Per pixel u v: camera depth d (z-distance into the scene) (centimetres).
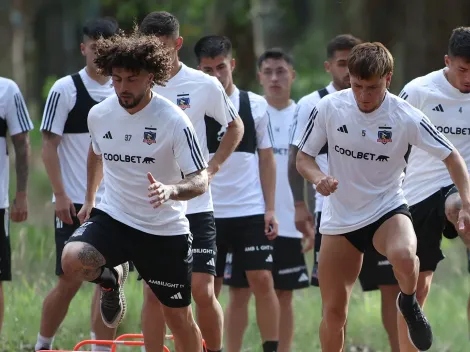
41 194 4347
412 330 1630
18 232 2808
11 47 5225
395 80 4603
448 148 1611
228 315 2158
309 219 2162
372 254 2073
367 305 2584
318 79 5100
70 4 7319
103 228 1562
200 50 2055
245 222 2042
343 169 1642
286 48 6588
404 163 1648
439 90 1833
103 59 1484
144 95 1516
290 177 2148
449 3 4341
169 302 1611
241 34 4291
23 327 2286
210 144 1966
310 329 2441
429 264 1859
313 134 1655
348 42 2086
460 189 1611
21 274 2634
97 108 1555
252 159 2073
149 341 1752
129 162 1543
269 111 2314
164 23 1758
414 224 1864
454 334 2419
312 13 6184
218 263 2080
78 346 1794
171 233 1581
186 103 1777
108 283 1570
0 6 5212
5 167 2041
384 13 4444
